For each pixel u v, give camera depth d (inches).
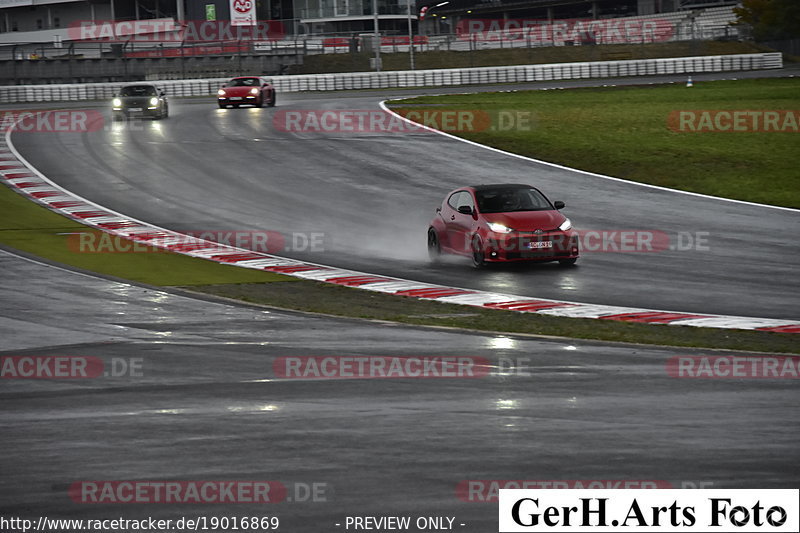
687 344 1087.6
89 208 2209.6
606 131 3265.3
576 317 1254.3
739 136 3134.8
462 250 1643.7
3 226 1984.5
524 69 5841.5
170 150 2970.0
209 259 1721.2
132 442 698.2
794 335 1145.4
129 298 1366.9
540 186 2477.9
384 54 7322.8
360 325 1187.3
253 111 3976.4
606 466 636.1
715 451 667.4
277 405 804.0
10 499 585.3
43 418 768.3
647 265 1651.1
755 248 1790.1
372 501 576.7
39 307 1289.4
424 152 2942.9
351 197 2347.4
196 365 962.1
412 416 764.0
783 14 7691.9
